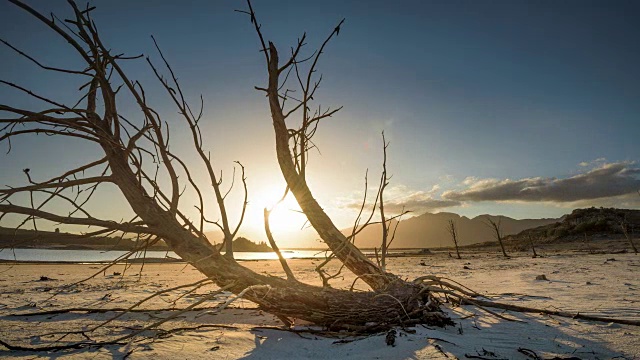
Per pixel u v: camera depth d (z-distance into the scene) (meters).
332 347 3.90
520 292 7.83
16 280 12.16
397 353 3.48
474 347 3.74
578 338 4.06
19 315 5.63
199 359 3.51
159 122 4.87
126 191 4.79
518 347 3.74
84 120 4.81
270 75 5.75
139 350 3.78
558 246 48.72
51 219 4.03
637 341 3.91
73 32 4.40
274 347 3.92
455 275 13.61
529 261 23.42
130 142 4.94
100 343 3.93
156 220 4.71
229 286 4.57
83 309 5.78
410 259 34.75
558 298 6.86
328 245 5.75
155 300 7.59
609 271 13.02
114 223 4.35
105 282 11.59
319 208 5.86
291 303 4.60
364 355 3.51
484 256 37.56
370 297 4.79
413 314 4.74
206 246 4.83
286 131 5.82
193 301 7.45
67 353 3.68
